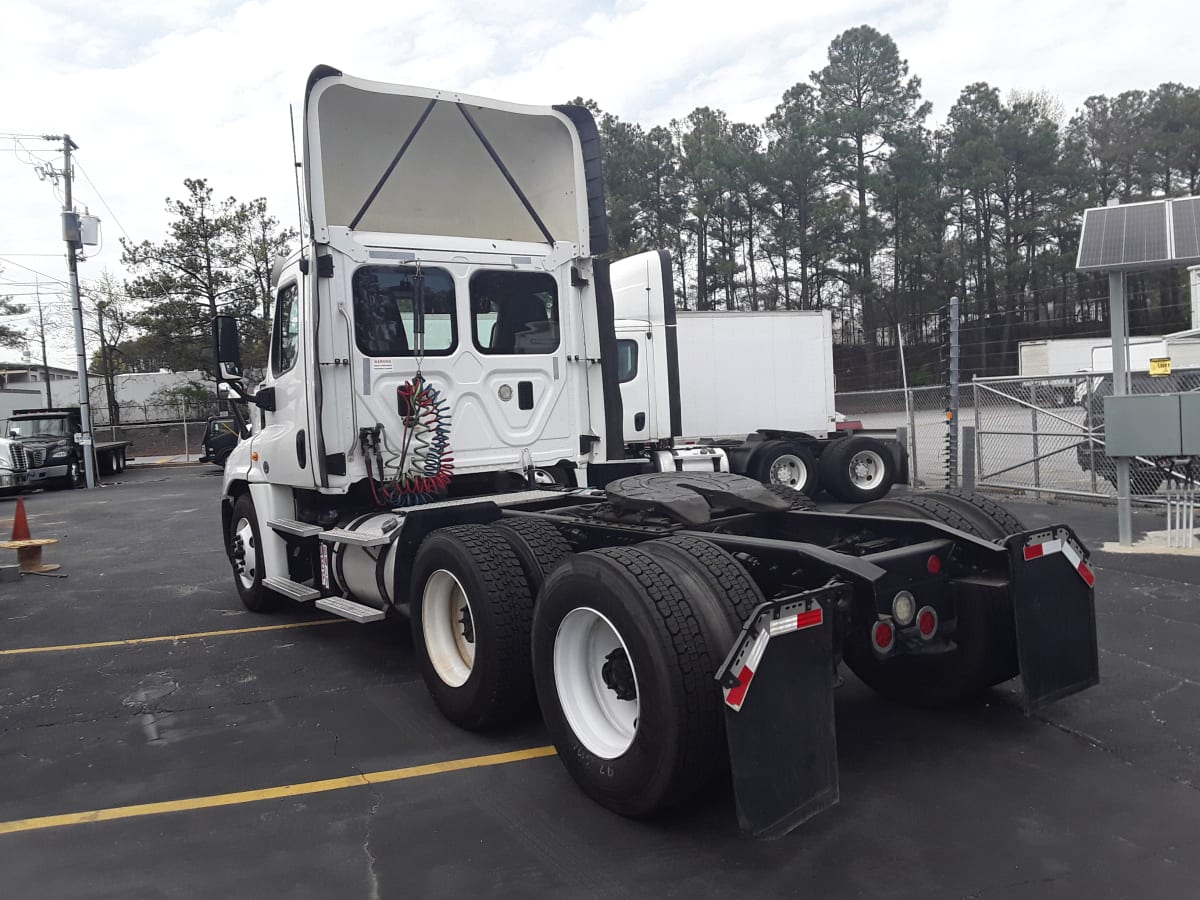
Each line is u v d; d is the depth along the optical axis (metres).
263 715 5.15
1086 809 3.66
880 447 13.86
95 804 4.03
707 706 3.32
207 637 7.00
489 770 4.26
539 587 4.50
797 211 53.19
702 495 4.86
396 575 5.34
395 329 6.01
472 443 6.23
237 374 6.99
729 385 14.41
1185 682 5.09
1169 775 3.94
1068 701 4.88
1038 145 51.34
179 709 5.29
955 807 3.71
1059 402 14.17
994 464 14.94
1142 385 12.56
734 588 3.50
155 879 3.37
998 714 4.74
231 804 3.98
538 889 3.20
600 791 3.69
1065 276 51.91
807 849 3.41
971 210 55.50
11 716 5.26
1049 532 4.20
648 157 52.84
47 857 3.56
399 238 6.01
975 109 53.91
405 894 3.20
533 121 6.59
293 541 7.06
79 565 10.96
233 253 34.69
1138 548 8.74
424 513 5.32
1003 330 52.06
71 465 25.06
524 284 6.46
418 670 5.96
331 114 5.95
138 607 8.26
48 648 6.84
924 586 4.21
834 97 52.41
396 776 4.22
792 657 3.25
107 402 47.53
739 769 3.06
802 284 51.97
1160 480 11.44
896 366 53.28
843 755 4.27
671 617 3.36
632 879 3.24
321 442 5.78
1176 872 3.16
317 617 7.61
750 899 3.09
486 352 6.30
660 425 12.62
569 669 3.93
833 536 4.86
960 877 3.18
